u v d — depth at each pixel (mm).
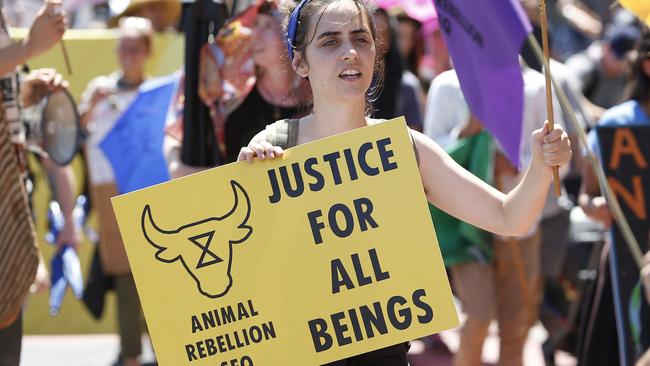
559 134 7664
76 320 19375
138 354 16594
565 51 27375
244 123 12016
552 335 16547
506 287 14578
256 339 7914
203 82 11891
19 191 10562
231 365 7934
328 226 7887
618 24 22016
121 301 16531
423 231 7832
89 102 14898
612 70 21266
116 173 15492
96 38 18062
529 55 13047
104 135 16219
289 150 7910
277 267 7898
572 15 27172
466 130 13805
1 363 10594
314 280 7883
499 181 14039
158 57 18281
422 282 7820
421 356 18359
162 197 7969
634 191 12453
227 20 12000
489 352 18328
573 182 17609
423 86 19656
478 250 13883
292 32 8141
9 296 10445
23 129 11352
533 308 15016
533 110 13844
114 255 16453
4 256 10422
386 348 8008
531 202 7766
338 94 7941
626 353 12148
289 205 7910
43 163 13812
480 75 10453
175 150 12281
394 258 7840
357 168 7883
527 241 14578
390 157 7867
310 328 7871
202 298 7945
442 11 10453
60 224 13789
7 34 10992
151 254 7973
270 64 11789
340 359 7871
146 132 15406
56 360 17734
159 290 7969
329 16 7934
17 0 18172
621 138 12516
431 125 14203
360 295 7859
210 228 7953
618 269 12266
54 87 12047
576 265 16531
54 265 13594
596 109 20141
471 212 7984
